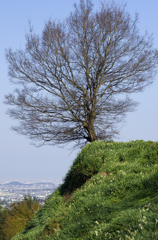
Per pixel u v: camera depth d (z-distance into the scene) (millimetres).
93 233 5172
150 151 9219
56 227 7352
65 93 17078
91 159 9781
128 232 4535
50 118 16922
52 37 16531
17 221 14320
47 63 16938
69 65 17266
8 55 17266
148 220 4637
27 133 17078
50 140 17203
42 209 9547
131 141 10898
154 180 6270
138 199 6105
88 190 7859
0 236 14352
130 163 8711
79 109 17094
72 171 10422
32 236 7902
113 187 7129
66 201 8992
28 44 17172
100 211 6289
